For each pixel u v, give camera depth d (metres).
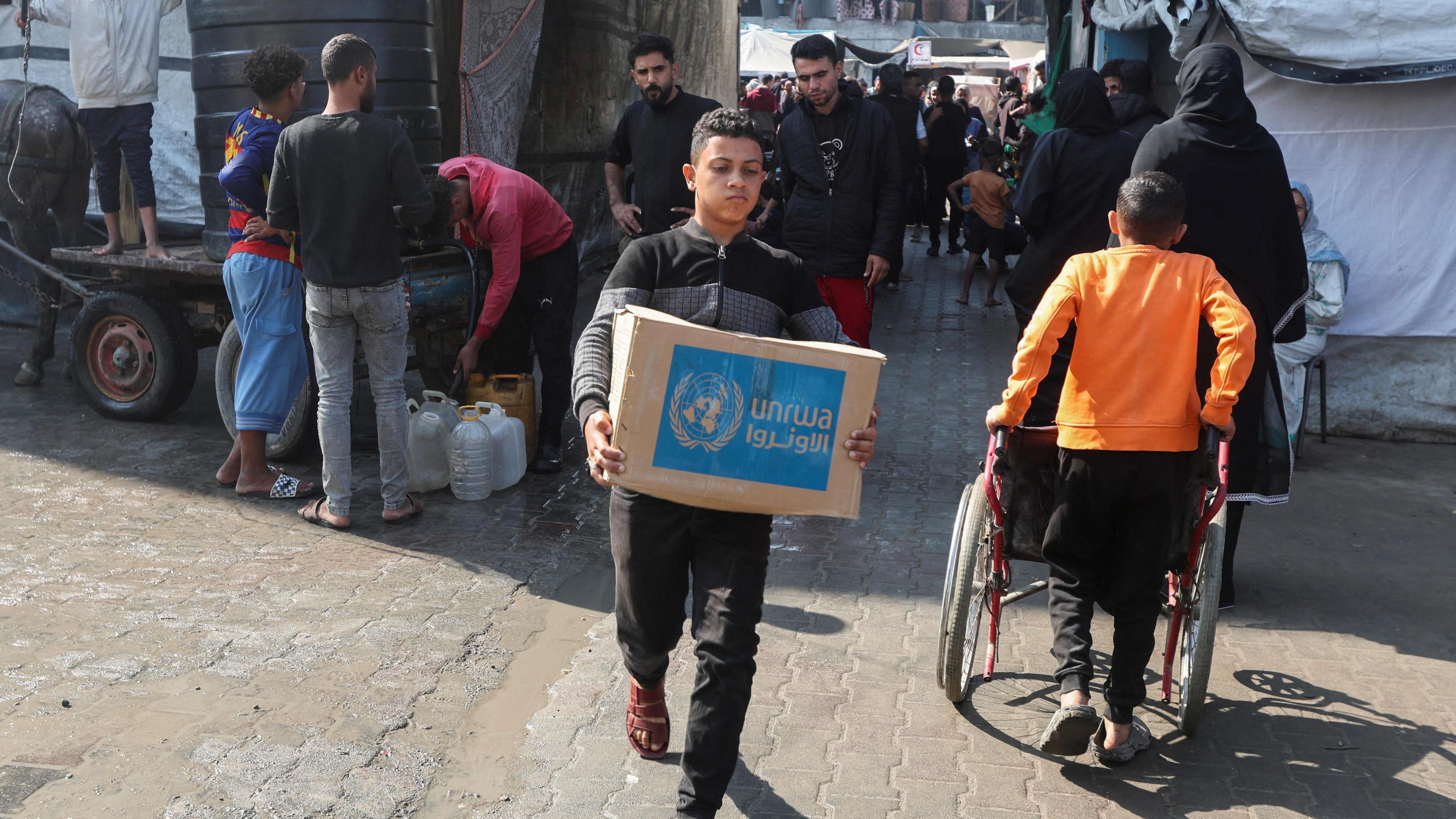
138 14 6.27
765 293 2.85
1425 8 6.39
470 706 3.63
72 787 3.09
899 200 5.75
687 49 13.89
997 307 11.15
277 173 4.80
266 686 3.70
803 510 2.62
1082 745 3.25
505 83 8.34
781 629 4.28
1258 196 4.16
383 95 5.95
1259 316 4.22
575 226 11.95
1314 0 6.47
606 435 2.59
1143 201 3.30
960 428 7.14
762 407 2.57
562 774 3.25
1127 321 3.25
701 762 2.71
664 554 2.83
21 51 8.73
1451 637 4.34
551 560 4.88
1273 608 4.61
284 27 5.80
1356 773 3.38
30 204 7.49
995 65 32.44
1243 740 3.57
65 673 3.73
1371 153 6.90
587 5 11.49
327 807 3.05
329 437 5.04
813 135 5.70
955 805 3.15
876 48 38.06
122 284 6.60
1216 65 4.17
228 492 5.59
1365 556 5.19
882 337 9.75
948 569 3.73
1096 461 3.24
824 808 3.11
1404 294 7.00
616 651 4.05
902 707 3.71
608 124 12.50
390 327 5.00
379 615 4.27
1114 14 7.45
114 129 6.38
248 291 5.30
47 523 5.08
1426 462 6.75
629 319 2.56
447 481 5.71
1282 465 4.39
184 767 3.21
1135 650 3.30
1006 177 13.91
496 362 6.34
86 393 6.71
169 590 4.43
